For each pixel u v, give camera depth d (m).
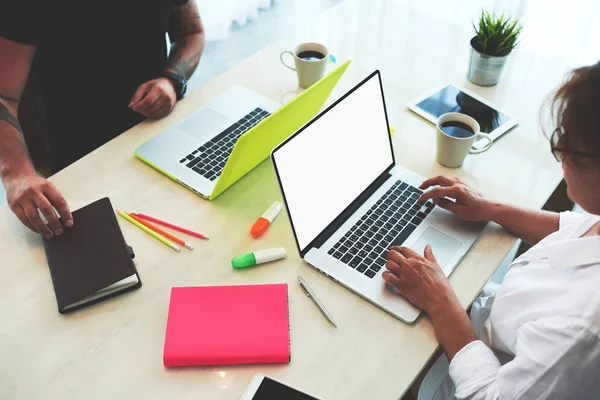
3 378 0.93
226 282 1.07
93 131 1.63
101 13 1.45
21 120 1.85
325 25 1.75
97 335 0.99
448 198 1.22
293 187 1.06
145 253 1.12
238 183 1.28
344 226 1.16
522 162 1.33
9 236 1.14
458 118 1.31
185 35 1.71
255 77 1.56
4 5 1.30
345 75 1.56
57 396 0.91
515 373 0.88
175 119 1.42
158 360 0.96
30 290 1.05
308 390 0.92
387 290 1.05
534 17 2.68
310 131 1.09
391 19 1.79
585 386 0.83
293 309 1.03
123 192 1.24
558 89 0.82
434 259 1.08
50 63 1.47
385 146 1.27
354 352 0.97
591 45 2.61
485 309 1.25
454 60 1.64
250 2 3.15
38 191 1.14
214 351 0.95
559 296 0.92
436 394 1.18
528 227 1.16
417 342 0.99
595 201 0.84
